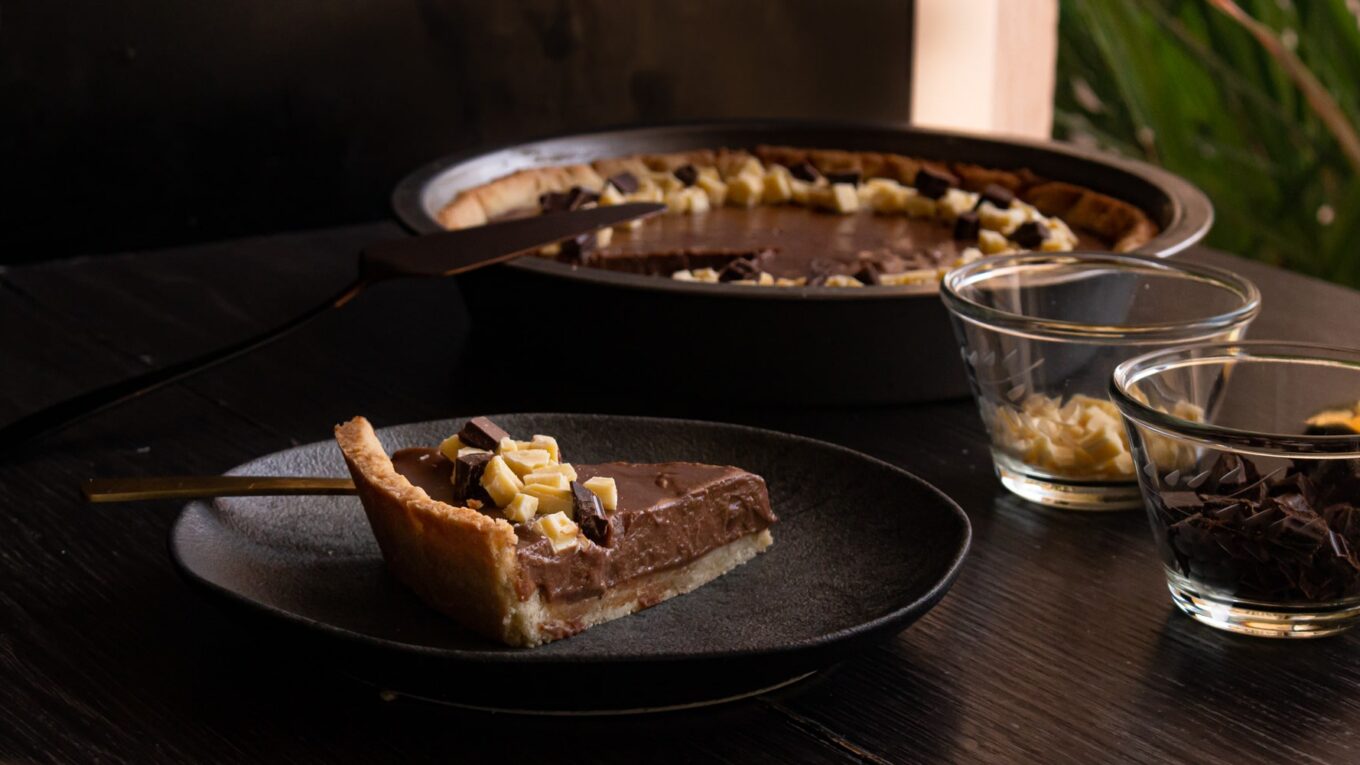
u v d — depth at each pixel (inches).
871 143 43.3
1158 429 26.5
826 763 24.6
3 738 24.8
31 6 39.3
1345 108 64.1
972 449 31.6
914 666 26.1
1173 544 26.8
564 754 24.7
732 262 36.3
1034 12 61.7
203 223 42.6
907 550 27.1
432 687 24.5
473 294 34.0
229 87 41.9
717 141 43.8
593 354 32.7
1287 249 66.0
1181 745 24.9
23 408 32.9
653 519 26.5
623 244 38.2
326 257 41.1
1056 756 24.7
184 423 32.4
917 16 55.2
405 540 26.0
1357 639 26.7
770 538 27.7
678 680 24.2
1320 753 24.8
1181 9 64.7
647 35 48.9
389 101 44.5
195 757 24.6
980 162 42.0
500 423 29.3
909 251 38.1
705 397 32.7
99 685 25.7
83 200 40.9
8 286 39.0
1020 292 31.4
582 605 26.0
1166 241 33.3
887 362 32.2
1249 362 28.3
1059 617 27.1
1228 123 66.1
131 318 37.1
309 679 25.9
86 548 28.6
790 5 51.8
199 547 26.5
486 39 45.6
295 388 33.8
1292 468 26.5
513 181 40.2
